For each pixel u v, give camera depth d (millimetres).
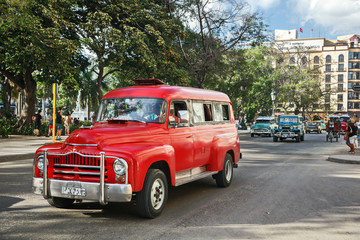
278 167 12062
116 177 4938
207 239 4531
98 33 22844
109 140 5258
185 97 7000
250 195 7426
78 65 27734
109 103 6633
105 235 4637
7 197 6926
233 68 38469
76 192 5082
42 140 20516
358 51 101188
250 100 70438
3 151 14406
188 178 6691
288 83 63750
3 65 23188
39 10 20938
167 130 6250
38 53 19250
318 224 5293
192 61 29078
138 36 22266
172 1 26859
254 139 29656
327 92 66812
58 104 64438
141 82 7293
